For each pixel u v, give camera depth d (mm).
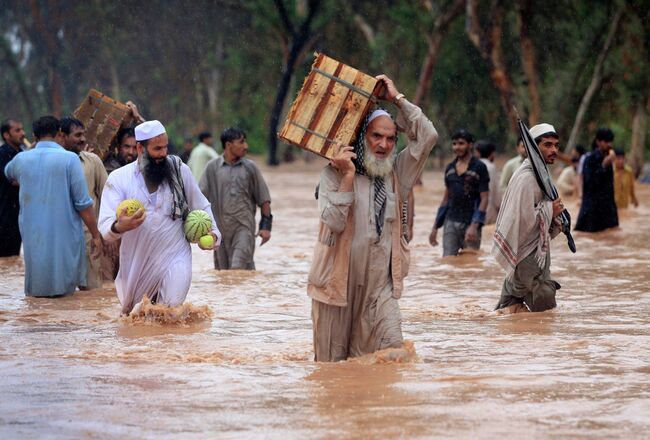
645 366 16141
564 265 32062
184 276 21281
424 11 98312
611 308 22969
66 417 13062
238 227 30609
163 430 12391
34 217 25406
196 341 18969
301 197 70375
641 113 90750
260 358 17078
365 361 16344
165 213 21172
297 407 13430
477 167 32938
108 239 20516
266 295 25578
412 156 16375
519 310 22594
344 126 15953
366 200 16156
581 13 92062
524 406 13336
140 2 137000
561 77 98312
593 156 43750
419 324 20984
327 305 16375
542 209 21797
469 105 111500
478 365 16281
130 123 29266
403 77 111688
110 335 19672
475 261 32562
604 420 12617
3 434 12336
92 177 27062
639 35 86688
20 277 29984
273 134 125625
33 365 16484
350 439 11883
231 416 13000
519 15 89500
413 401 13664
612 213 44000
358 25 115438
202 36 139500
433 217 53625
